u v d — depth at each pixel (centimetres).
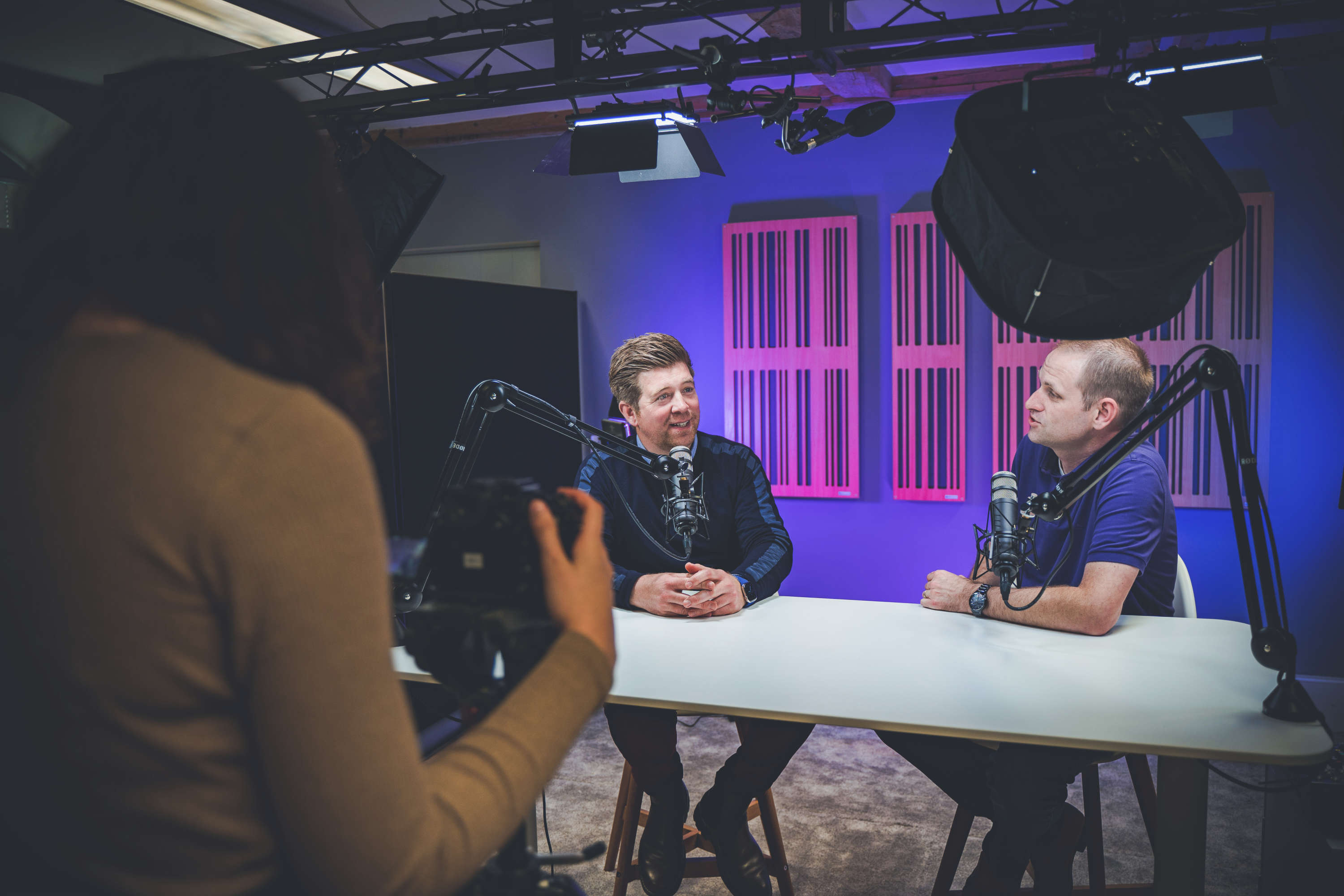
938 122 416
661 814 204
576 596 77
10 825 58
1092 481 172
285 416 56
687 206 455
